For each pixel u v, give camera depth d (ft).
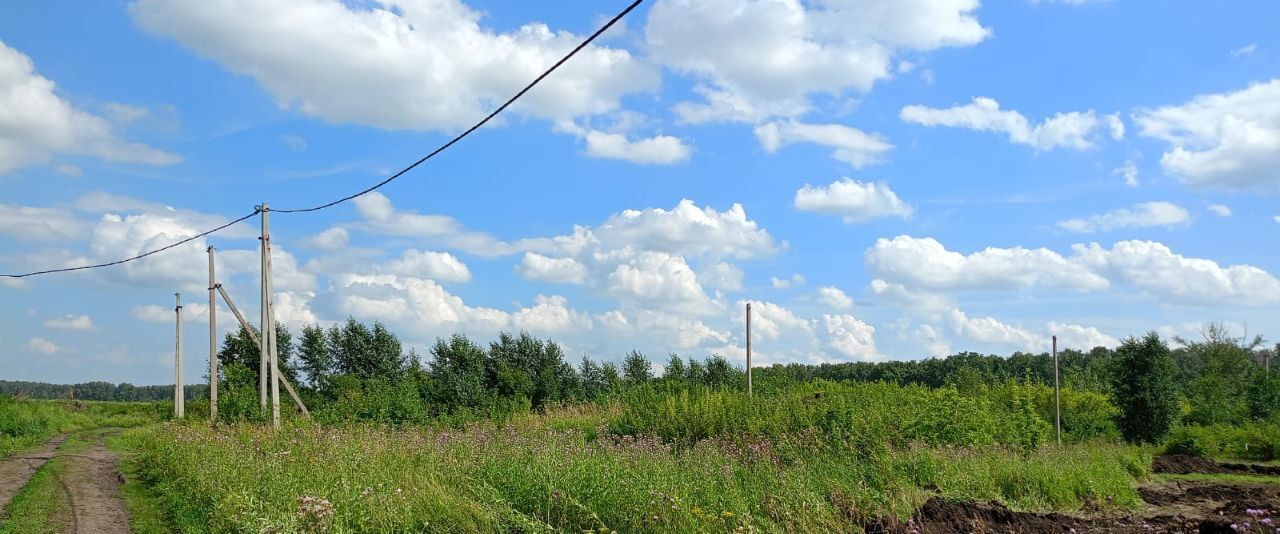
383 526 31.60
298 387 137.18
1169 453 90.27
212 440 60.75
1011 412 84.64
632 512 31.37
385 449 49.65
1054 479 43.21
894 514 34.01
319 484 37.22
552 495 33.17
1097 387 152.97
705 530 28.99
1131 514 40.32
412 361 165.58
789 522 30.50
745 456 46.47
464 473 40.16
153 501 45.75
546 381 129.49
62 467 63.36
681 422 68.74
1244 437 88.89
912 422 57.93
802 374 148.46
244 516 31.91
